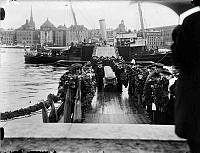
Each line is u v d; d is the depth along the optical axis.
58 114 11.32
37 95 39.06
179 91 2.51
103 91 19.02
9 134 4.15
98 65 20.89
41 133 4.23
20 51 127.50
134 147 3.86
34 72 66.50
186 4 4.10
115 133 4.28
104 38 53.28
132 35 45.28
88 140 4.04
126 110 12.45
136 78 13.99
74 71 11.92
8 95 36.88
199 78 2.35
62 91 10.33
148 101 10.02
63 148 3.77
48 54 80.25
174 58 2.42
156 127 4.62
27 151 3.60
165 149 3.81
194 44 2.29
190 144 2.46
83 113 11.35
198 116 2.34
